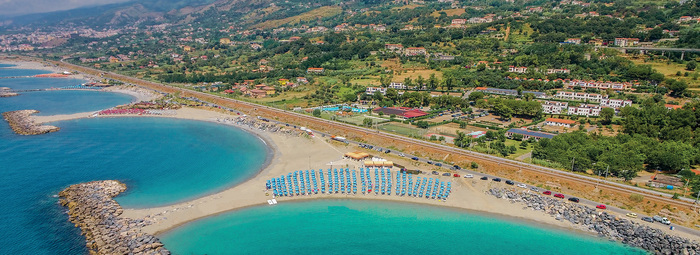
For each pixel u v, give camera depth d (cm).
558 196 13562
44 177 15612
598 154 16188
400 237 11744
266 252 10812
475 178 15250
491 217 12800
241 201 13625
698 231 11275
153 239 10856
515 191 14175
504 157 17100
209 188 14725
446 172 15888
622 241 11294
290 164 17275
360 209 13300
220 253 10656
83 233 11231
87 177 15662
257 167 17062
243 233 11681
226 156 18625
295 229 12019
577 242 11394
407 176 15575
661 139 19612
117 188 14400
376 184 14938
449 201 13762
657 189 13775
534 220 12575
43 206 12950
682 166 15412
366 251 11025
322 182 15125
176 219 12281
